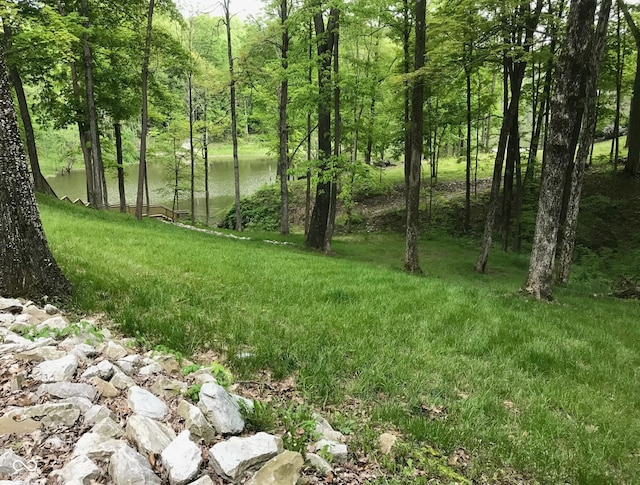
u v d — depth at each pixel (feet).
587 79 41.50
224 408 9.73
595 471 10.84
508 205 69.92
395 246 74.64
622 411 14.62
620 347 21.81
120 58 62.59
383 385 13.91
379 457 9.96
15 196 15.99
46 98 64.64
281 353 15.23
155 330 15.71
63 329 13.15
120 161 79.46
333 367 14.69
